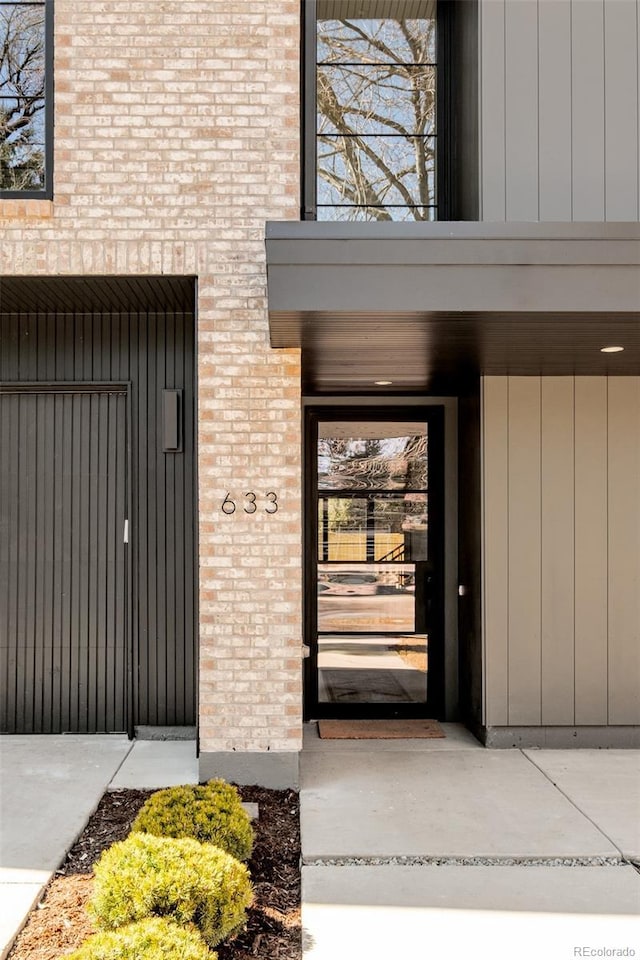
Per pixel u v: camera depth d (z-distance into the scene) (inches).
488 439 201.9
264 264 171.8
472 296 136.9
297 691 167.8
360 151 208.4
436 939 109.6
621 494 203.5
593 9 183.0
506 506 201.9
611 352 173.8
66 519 210.2
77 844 139.9
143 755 188.7
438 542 230.1
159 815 120.3
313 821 148.2
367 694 229.8
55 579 209.3
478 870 131.0
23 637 208.5
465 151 197.6
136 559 207.3
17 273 170.6
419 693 229.8
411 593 231.6
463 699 222.5
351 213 207.8
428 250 136.9
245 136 172.4
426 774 176.4
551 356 178.7
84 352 208.8
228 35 172.9
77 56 172.1
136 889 94.6
